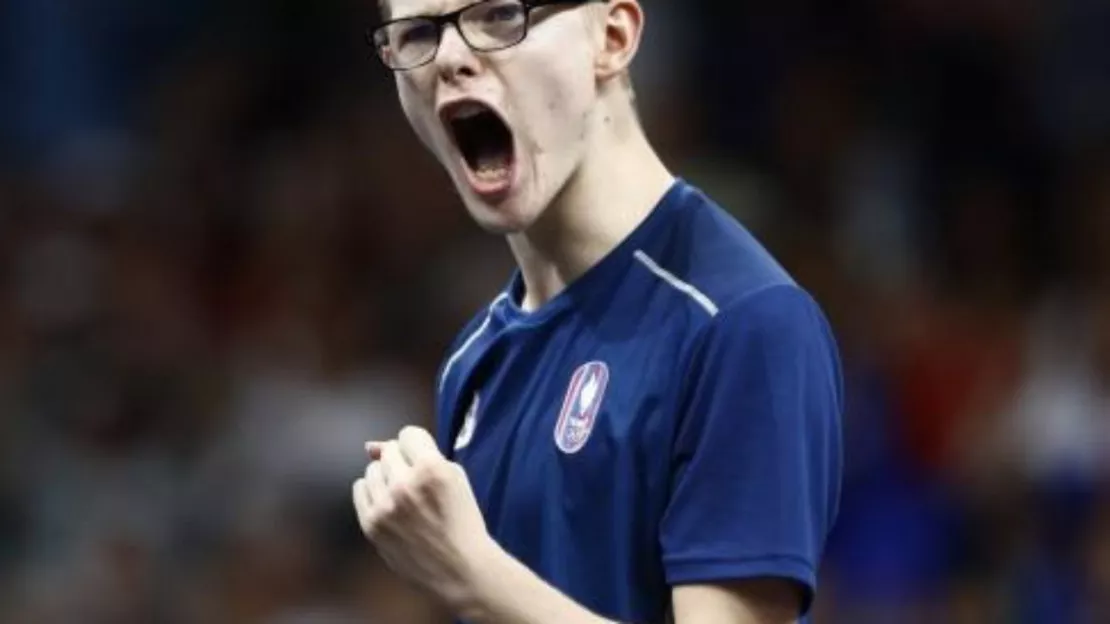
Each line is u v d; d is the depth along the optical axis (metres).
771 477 8.92
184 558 20.78
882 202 23.64
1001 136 24.14
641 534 9.24
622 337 9.43
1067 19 25.12
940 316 22.25
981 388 21.59
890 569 20.53
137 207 24.12
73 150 24.89
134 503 21.23
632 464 9.21
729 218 9.62
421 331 21.95
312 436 20.84
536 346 9.79
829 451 9.23
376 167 23.81
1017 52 24.98
